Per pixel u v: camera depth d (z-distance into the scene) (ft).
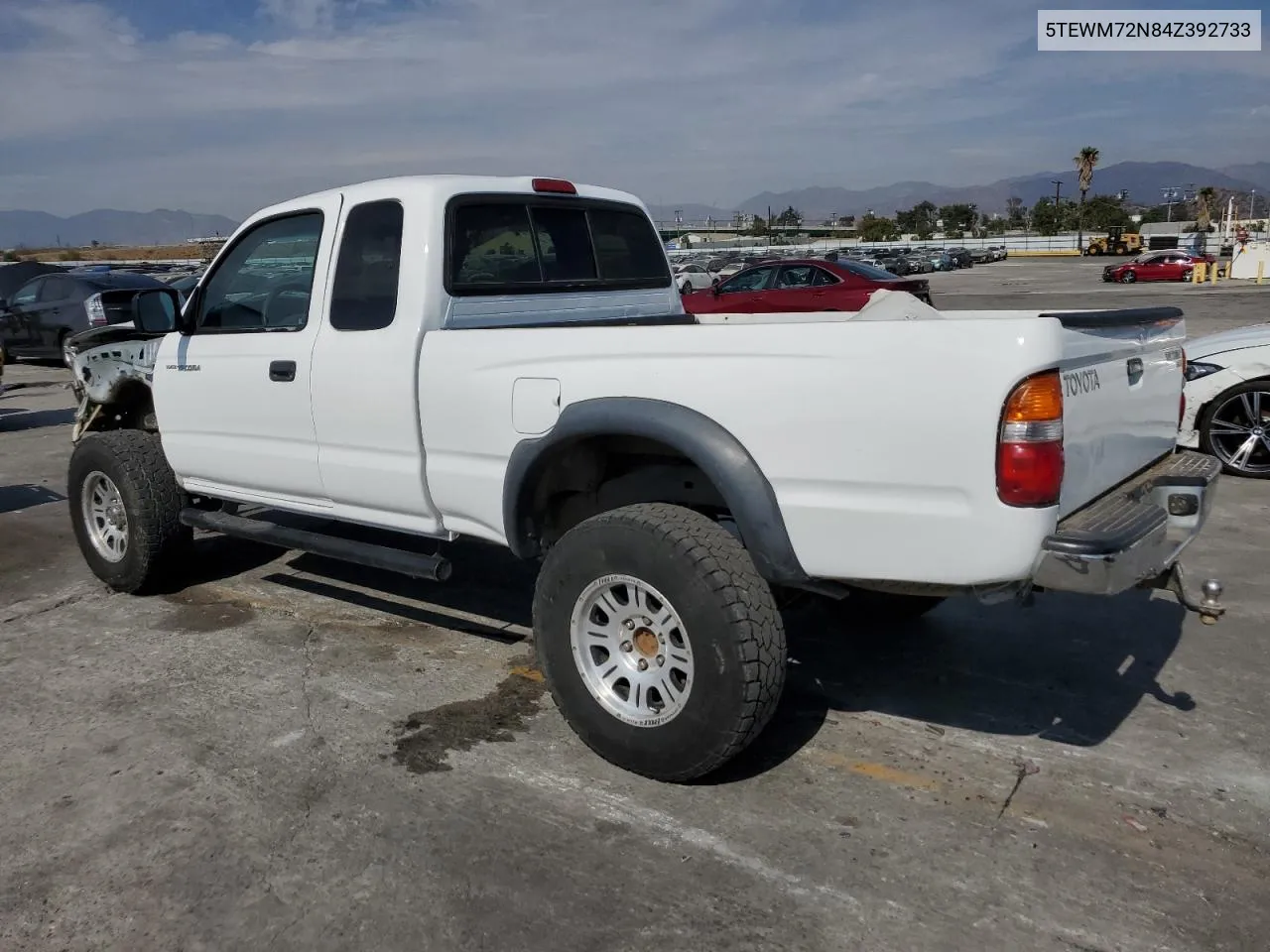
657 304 17.01
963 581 9.31
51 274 54.85
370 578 18.61
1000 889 9.20
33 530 22.90
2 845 10.17
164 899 9.28
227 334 15.30
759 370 9.98
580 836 10.12
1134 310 10.82
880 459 9.43
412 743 12.15
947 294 107.55
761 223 424.87
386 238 13.25
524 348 11.63
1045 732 12.17
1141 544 9.52
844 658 14.48
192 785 11.23
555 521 13.12
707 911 8.95
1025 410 8.84
